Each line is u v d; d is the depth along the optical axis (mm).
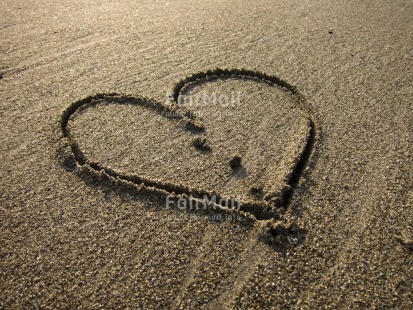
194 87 444
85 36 542
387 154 362
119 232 288
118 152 357
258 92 441
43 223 293
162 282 257
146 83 443
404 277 261
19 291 248
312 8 654
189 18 604
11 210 301
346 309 243
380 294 251
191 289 253
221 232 290
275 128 391
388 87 456
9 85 438
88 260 269
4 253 270
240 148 367
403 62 504
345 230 292
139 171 338
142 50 510
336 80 464
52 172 334
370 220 300
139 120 395
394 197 319
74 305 242
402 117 409
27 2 645
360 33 575
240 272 264
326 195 320
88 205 308
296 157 351
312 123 401
